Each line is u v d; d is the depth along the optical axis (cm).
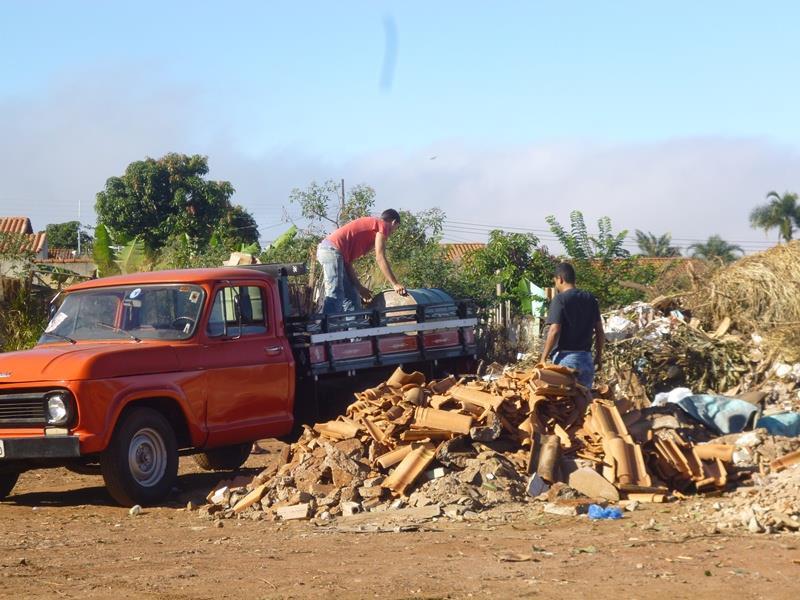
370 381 1116
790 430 1046
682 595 510
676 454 891
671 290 1728
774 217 5569
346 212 2623
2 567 625
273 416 1024
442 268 2189
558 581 548
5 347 1898
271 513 840
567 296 990
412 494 846
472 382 986
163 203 4262
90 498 985
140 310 987
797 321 1444
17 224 5006
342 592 534
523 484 862
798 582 536
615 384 1370
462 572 579
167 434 930
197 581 573
